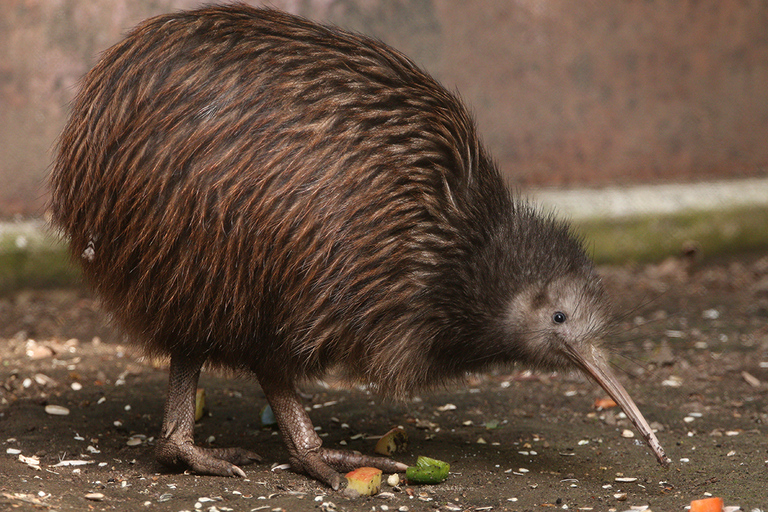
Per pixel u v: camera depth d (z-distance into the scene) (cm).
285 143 695
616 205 1720
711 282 1634
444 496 723
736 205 1775
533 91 1700
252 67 708
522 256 766
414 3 1612
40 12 1452
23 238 1445
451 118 762
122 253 723
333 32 767
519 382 1120
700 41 1784
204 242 698
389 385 767
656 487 753
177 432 768
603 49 1731
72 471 754
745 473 784
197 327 733
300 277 709
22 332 1264
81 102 743
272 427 919
